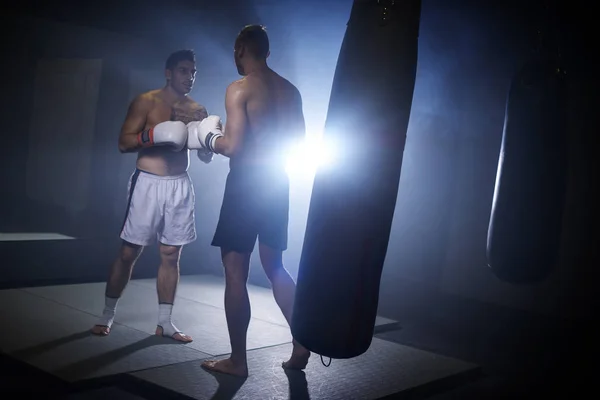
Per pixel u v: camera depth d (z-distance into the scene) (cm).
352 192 217
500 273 299
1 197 753
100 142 698
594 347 486
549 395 366
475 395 354
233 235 313
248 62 324
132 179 373
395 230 663
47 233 677
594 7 519
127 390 304
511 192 295
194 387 301
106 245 654
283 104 327
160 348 358
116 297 378
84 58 717
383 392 324
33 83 766
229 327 321
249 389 306
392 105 217
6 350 331
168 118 374
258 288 551
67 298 454
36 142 774
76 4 601
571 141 564
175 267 382
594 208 552
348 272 217
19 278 502
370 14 222
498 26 573
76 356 330
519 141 294
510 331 518
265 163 317
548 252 293
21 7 584
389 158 219
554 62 295
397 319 524
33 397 283
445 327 513
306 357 341
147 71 678
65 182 731
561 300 567
